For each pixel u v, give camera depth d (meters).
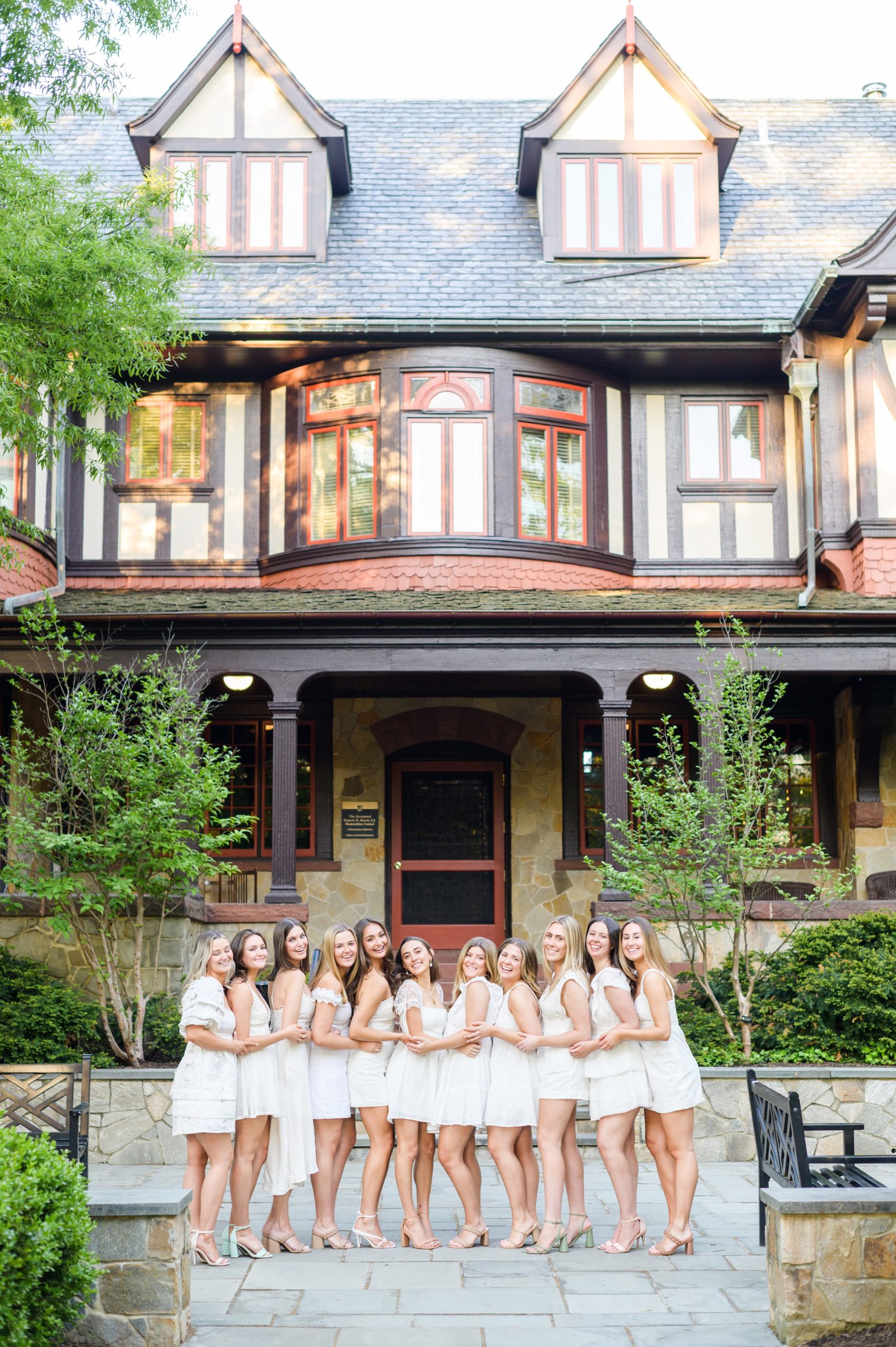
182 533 15.17
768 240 15.95
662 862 10.91
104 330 9.62
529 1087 6.96
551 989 7.00
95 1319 5.41
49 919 11.34
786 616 12.82
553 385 15.01
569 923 7.07
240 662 13.12
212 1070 6.65
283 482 15.12
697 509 15.31
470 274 15.30
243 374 15.39
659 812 11.17
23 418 9.56
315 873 15.23
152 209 15.37
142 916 10.51
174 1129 6.71
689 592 14.55
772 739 15.52
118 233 9.90
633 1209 6.84
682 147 15.75
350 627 13.05
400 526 14.48
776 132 18.17
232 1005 6.77
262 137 15.62
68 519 15.13
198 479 15.29
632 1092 6.83
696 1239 7.05
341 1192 8.47
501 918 15.29
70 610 13.19
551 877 15.20
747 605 13.52
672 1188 6.80
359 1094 6.98
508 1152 6.95
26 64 9.88
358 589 14.41
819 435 14.57
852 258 13.64
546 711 15.44
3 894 11.09
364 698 15.42
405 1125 6.97
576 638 13.11
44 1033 10.09
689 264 15.55
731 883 11.47
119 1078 9.41
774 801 11.43
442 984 14.11
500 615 12.82
